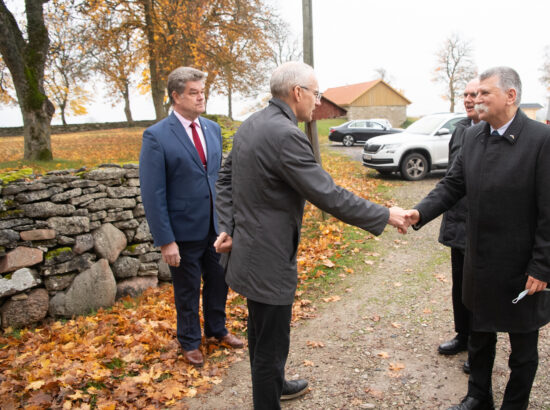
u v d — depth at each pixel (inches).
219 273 121.8
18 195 146.3
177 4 631.2
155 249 179.9
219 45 695.7
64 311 152.7
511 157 76.8
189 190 112.5
